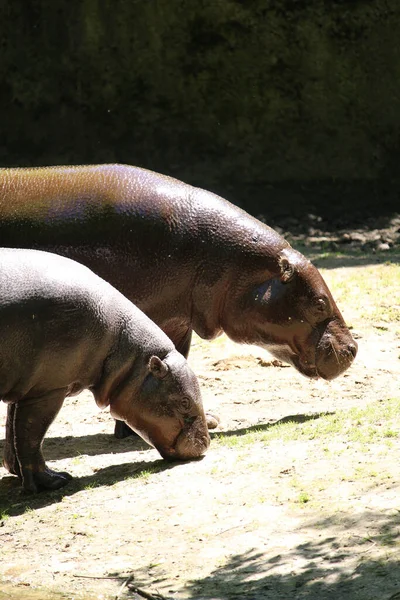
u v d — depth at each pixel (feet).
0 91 123.13
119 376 43.91
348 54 122.93
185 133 123.95
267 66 123.13
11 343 40.83
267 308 50.16
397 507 34.76
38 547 36.47
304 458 41.39
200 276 50.49
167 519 37.27
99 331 42.75
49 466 46.70
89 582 33.06
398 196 121.08
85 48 122.93
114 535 36.65
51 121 123.44
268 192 120.47
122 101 123.75
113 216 49.60
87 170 50.83
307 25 122.31
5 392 41.78
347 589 29.86
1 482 45.39
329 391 57.47
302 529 34.45
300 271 50.14
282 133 123.54
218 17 122.31
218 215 50.75
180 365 44.21
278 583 30.89
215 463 43.01
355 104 123.44
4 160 121.90
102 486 42.75
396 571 30.45
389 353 64.44
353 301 74.90
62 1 122.62
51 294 41.57
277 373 61.87
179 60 123.44
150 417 44.06
